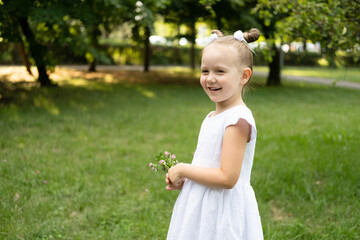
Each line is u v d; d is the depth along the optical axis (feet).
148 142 17.83
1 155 13.99
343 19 11.27
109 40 82.64
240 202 5.45
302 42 13.62
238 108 5.37
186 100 31.12
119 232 9.22
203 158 5.57
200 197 5.48
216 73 5.28
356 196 11.03
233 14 36.45
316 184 12.05
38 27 29.14
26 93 29.22
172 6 37.29
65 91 31.76
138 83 43.16
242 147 5.16
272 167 13.58
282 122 22.18
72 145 16.30
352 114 24.88
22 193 10.90
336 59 12.72
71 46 30.81
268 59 13.23
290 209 10.55
